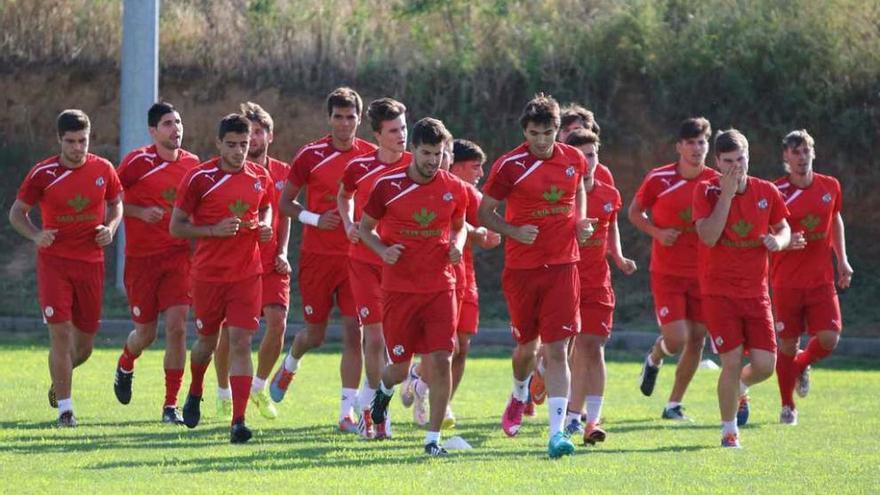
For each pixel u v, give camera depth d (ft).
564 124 142.72
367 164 131.85
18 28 314.76
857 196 276.00
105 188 137.69
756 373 124.47
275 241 142.20
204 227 124.47
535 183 117.60
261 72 306.76
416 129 114.73
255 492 95.76
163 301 142.51
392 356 119.34
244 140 126.31
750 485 101.04
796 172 147.13
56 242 136.56
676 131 286.46
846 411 157.69
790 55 287.28
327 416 147.43
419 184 115.65
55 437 126.41
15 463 109.40
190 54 309.22
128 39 253.24
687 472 107.34
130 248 143.02
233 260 126.31
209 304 126.82
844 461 114.52
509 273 120.37
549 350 117.91
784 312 148.25
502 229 117.60
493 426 141.90
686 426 142.20
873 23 294.46
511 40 304.91
